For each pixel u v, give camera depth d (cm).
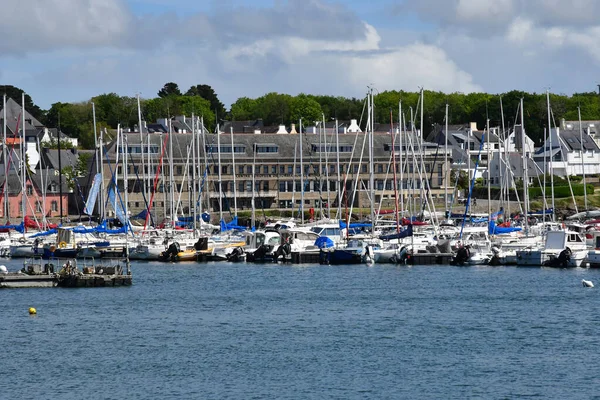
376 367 11969
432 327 14400
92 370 11912
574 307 15988
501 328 14288
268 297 17475
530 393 10856
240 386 11181
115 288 18700
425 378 11450
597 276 19888
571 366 11969
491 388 11044
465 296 17300
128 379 11519
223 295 17750
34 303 16638
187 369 11938
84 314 15600
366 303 16662
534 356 12481
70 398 10794
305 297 17450
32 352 12862
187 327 14525
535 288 18188
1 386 11256
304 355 12606
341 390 11000
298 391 10969
